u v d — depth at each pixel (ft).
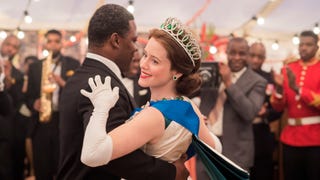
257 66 13.53
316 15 16.08
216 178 4.59
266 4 15.88
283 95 11.57
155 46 4.50
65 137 5.02
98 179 4.83
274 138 13.44
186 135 4.53
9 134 12.48
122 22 5.22
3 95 12.21
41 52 16.65
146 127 4.27
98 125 4.18
